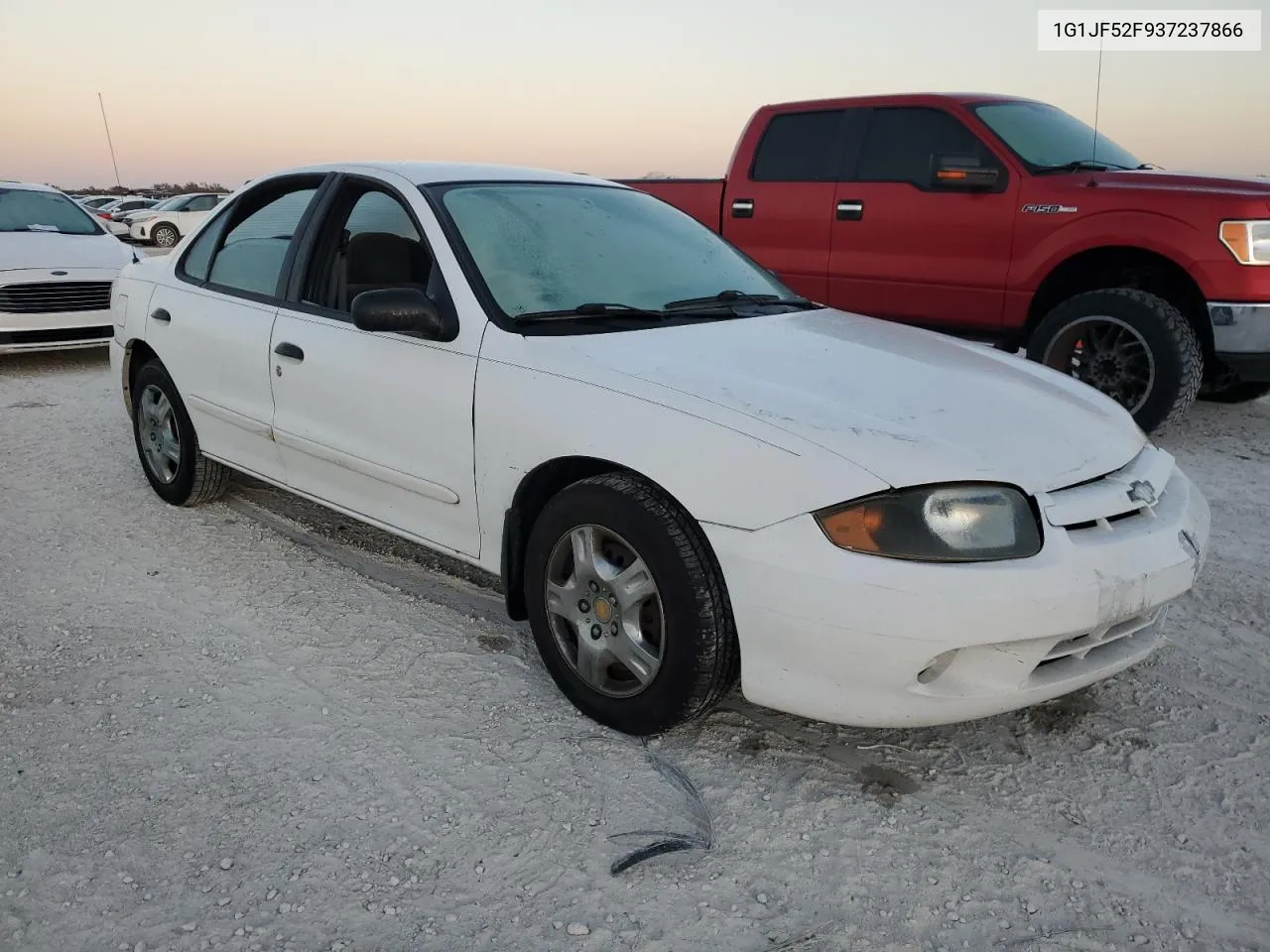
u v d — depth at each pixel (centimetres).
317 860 232
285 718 290
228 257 429
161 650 330
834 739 286
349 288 361
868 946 210
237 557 411
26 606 362
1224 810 256
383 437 340
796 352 308
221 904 219
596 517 274
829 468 240
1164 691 314
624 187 418
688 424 260
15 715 290
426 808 251
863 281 672
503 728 288
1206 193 543
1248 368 550
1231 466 553
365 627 349
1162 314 549
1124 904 223
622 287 346
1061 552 240
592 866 232
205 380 423
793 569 240
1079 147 648
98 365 872
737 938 212
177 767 266
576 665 292
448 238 331
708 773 269
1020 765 275
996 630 232
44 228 927
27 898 220
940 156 596
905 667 236
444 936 211
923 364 309
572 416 280
